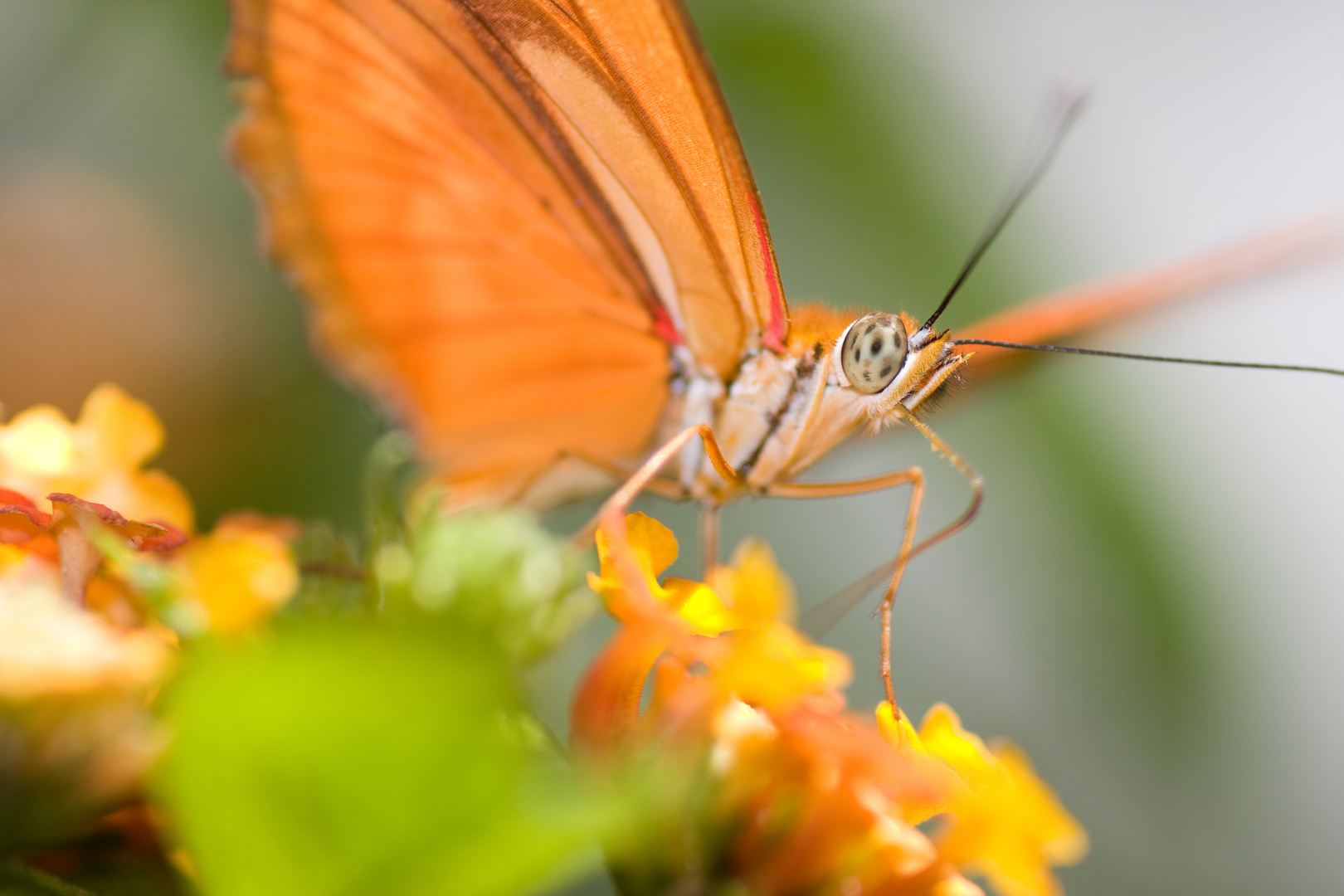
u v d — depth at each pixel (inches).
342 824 3.4
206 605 3.7
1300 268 4.6
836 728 3.8
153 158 4.7
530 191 4.3
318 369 4.7
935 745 3.9
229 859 3.4
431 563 3.9
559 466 4.5
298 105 4.3
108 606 3.8
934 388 4.3
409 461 4.6
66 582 3.8
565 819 3.3
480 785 3.3
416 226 4.4
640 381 4.4
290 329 4.7
